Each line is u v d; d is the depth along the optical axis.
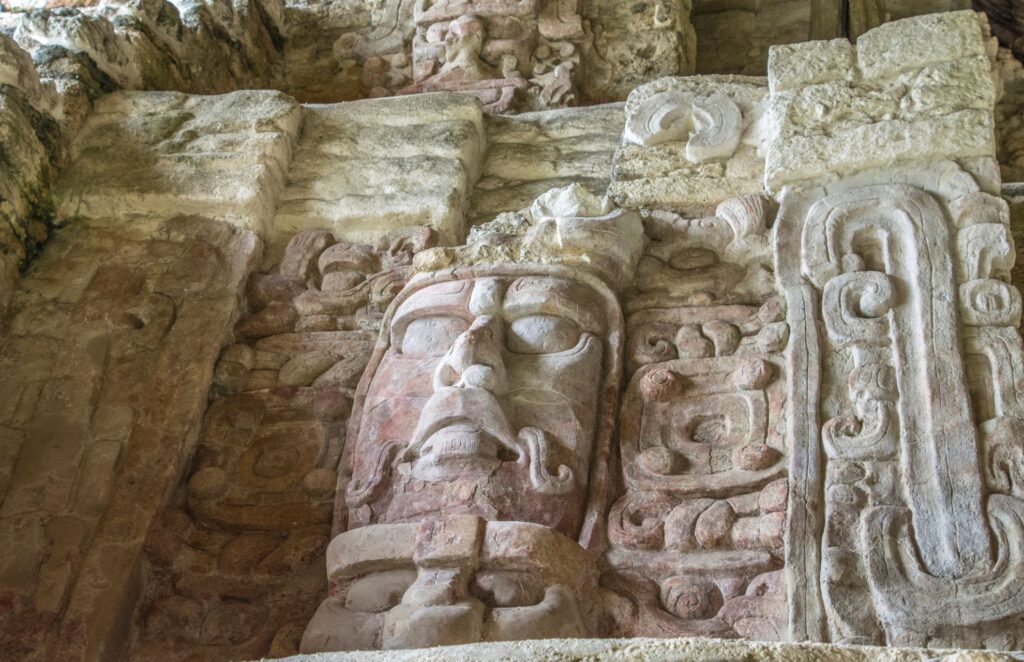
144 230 5.03
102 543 4.04
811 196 4.45
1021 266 4.48
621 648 2.66
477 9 6.46
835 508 3.64
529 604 3.60
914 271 4.12
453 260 4.46
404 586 3.67
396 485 3.97
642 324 4.38
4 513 4.11
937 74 4.55
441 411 3.95
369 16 6.88
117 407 4.41
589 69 6.41
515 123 5.57
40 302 4.79
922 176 4.37
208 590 4.00
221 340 4.62
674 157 4.83
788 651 2.60
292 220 5.06
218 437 4.40
